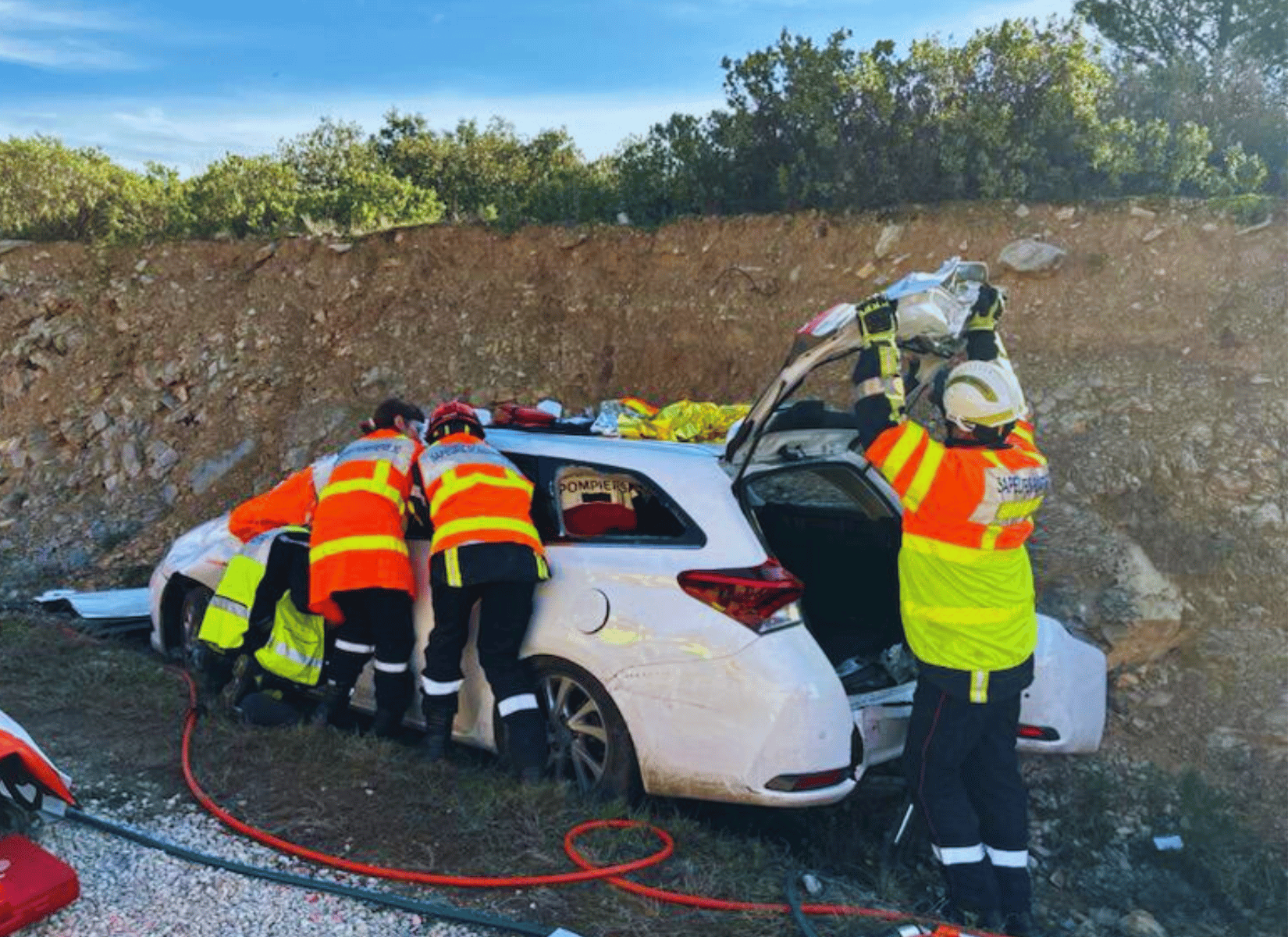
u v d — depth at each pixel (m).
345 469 5.29
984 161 9.52
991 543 4.01
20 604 8.38
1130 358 8.35
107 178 14.46
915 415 8.40
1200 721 6.17
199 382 11.63
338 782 4.79
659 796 4.62
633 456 4.95
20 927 3.59
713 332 9.95
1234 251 8.51
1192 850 5.37
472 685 5.13
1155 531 7.12
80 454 11.47
